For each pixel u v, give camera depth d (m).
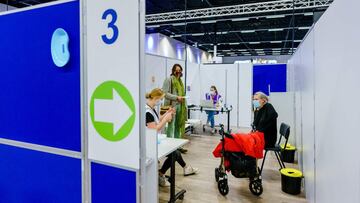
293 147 4.51
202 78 8.53
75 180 1.60
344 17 1.54
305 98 3.13
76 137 1.58
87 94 1.50
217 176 3.38
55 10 1.59
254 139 3.06
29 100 1.77
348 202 1.40
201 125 8.05
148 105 2.72
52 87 1.65
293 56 5.29
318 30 2.29
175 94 4.73
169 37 10.77
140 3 1.28
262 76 8.70
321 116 2.14
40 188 1.76
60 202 1.68
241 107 8.06
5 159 1.94
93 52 1.46
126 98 1.37
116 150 1.43
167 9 7.91
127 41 1.33
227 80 8.21
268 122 3.62
